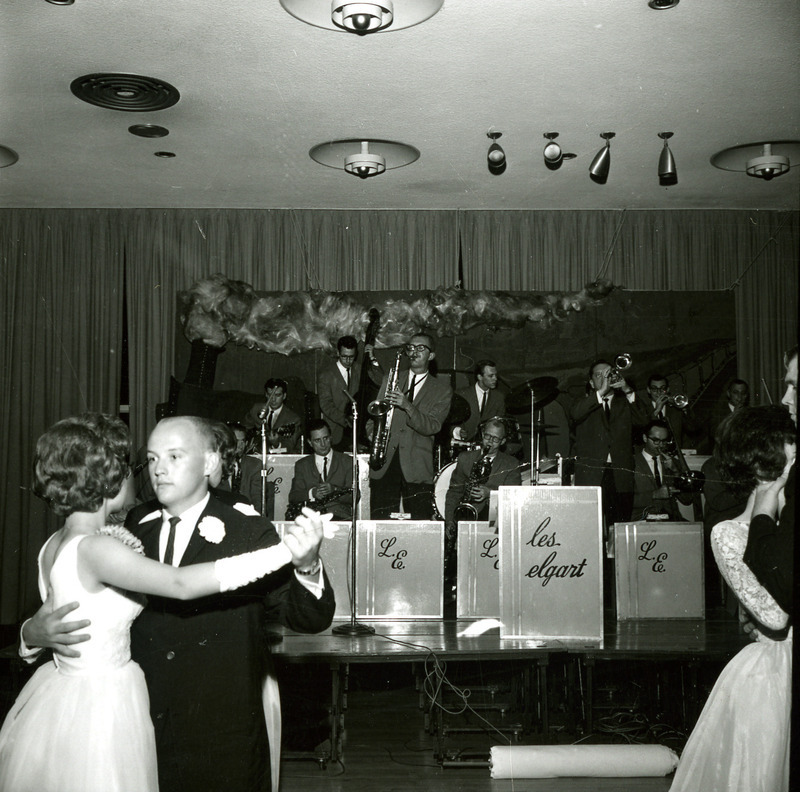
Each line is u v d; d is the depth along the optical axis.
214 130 4.71
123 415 6.52
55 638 1.75
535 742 3.63
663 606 4.07
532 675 3.94
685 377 6.33
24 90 4.17
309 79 4.01
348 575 3.98
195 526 2.04
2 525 6.24
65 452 1.80
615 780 3.29
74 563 1.77
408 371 6.30
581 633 3.57
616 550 4.12
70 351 6.43
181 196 6.14
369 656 3.39
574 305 6.41
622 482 5.99
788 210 6.35
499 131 4.67
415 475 6.01
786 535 1.97
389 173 5.53
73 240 6.47
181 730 1.89
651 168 5.37
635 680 4.12
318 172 5.50
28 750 1.73
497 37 3.58
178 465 1.99
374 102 4.28
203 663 1.92
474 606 4.05
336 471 5.09
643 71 3.90
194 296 6.44
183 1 3.29
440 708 3.48
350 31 3.21
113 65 3.86
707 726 2.12
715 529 2.12
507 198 6.14
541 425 6.23
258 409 6.38
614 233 6.46
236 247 6.49
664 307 6.39
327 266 6.48
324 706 3.85
